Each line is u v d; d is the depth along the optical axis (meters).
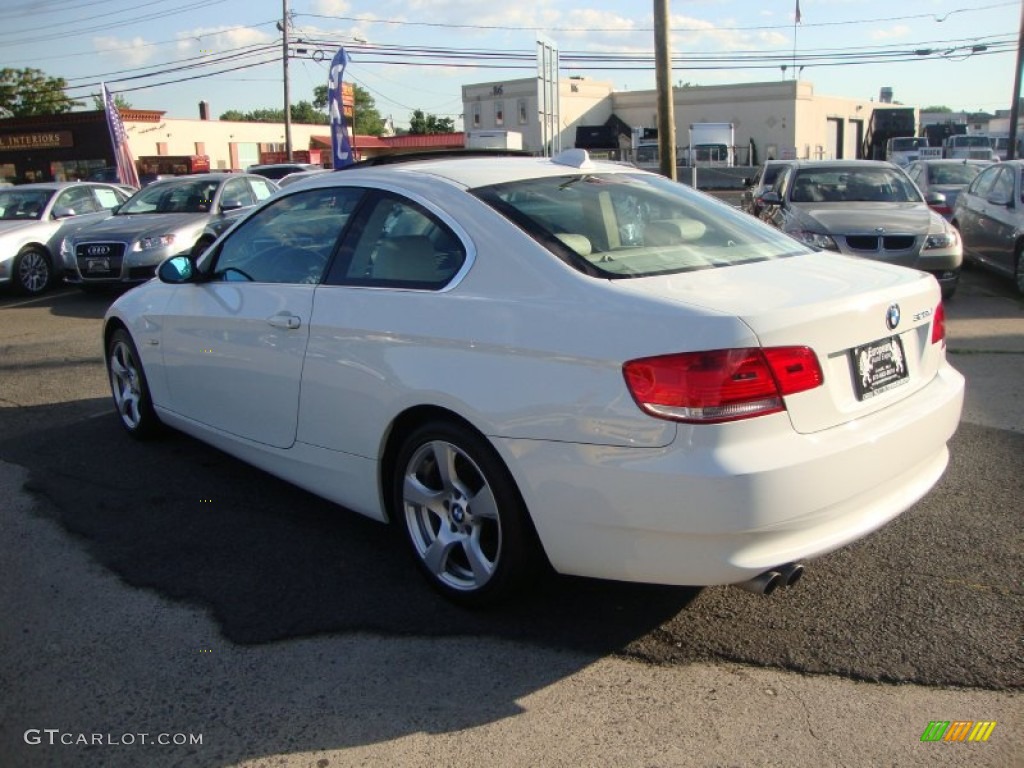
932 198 11.32
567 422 2.91
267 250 4.33
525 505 3.13
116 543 4.15
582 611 3.46
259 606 3.56
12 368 7.92
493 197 3.54
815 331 2.87
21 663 3.20
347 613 3.49
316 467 3.98
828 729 2.74
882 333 3.13
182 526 4.32
